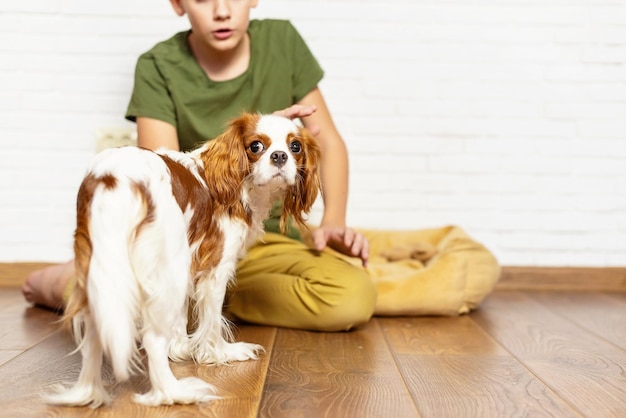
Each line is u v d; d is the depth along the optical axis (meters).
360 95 2.96
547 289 3.00
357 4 2.93
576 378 1.59
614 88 2.99
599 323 2.29
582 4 2.97
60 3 2.87
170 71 2.21
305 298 2.04
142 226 1.23
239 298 2.16
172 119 2.20
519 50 2.98
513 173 3.01
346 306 2.01
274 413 1.30
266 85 2.29
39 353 1.75
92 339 1.28
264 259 2.17
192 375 1.56
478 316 2.40
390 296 2.31
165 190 1.30
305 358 1.74
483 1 2.96
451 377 1.58
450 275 2.35
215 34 2.10
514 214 3.02
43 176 2.91
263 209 1.81
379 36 2.95
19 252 2.92
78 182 2.92
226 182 1.67
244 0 2.12
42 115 2.90
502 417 1.31
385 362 1.71
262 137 1.72
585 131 3.00
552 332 2.12
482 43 2.97
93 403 1.30
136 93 2.21
